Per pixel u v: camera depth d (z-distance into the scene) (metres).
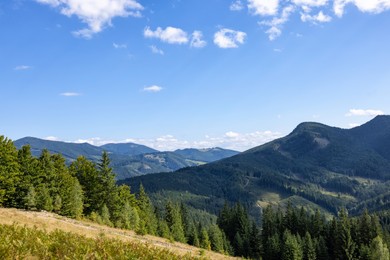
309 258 93.62
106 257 14.39
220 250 100.88
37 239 15.21
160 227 95.06
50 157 70.12
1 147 59.72
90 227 52.38
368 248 90.62
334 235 99.81
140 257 15.16
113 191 78.25
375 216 104.50
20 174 63.25
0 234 15.51
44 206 61.97
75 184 69.12
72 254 13.83
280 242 101.81
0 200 58.38
